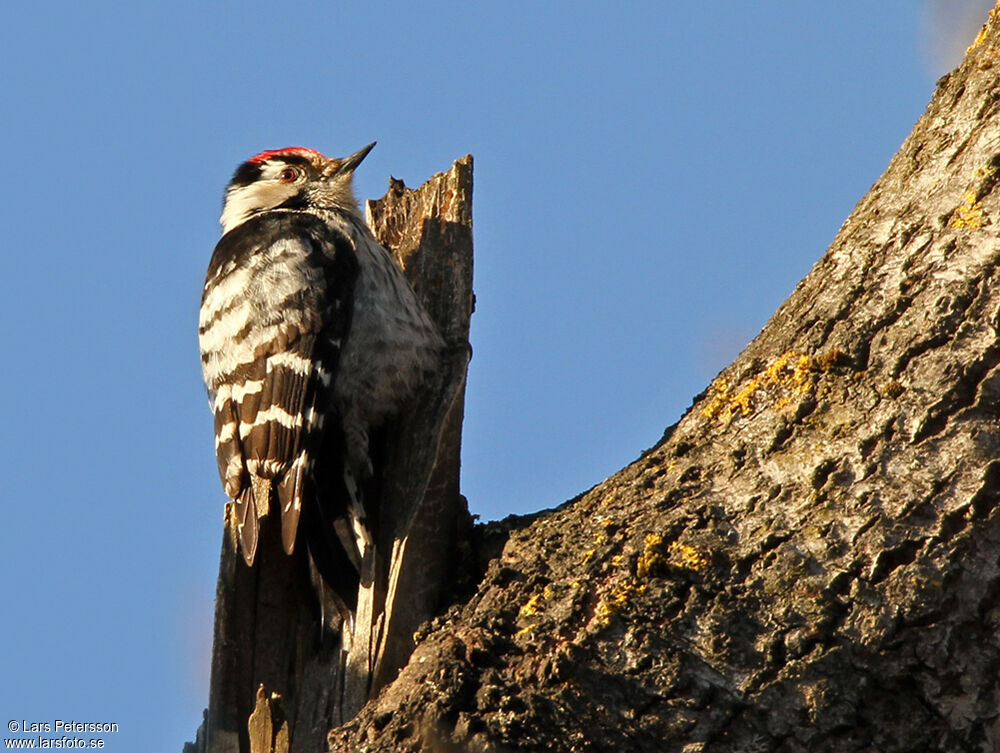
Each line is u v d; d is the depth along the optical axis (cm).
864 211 698
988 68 677
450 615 670
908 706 584
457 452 816
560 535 667
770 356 679
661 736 586
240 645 848
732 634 597
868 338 643
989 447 598
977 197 641
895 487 603
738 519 625
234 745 820
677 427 702
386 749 607
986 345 611
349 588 848
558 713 593
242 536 875
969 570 586
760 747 583
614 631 608
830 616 590
